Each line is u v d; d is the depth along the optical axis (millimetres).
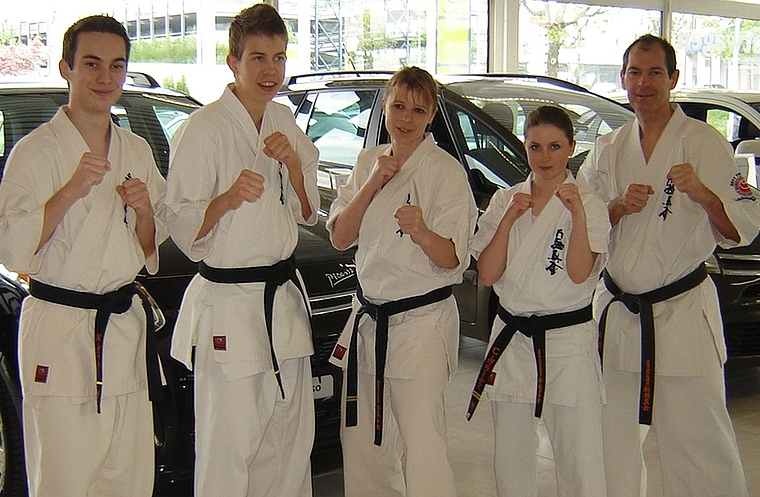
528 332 2752
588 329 2738
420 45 8844
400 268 2766
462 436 4012
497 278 2793
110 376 2457
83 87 2385
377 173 2723
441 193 2762
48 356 2396
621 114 4965
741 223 2830
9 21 6465
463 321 4492
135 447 2572
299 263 3338
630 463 3000
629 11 10281
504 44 9273
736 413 4266
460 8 9055
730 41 11453
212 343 2652
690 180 2699
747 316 4191
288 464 2859
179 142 2594
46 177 2357
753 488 3416
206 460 2686
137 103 4086
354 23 8289
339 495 3430
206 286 2689
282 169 2703
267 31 2566
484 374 2818
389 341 2797
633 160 2928
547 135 2678
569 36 9789
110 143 2484
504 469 2861
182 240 2574
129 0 6902
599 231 2691
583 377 2711
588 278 2715
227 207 2523
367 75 5176
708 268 4129
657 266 2861
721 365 2908
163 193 2646
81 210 2406
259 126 2705
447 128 4559
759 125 6402
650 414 2828
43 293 2426
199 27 7312
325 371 3215
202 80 7395
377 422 2797
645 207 2891
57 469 2422
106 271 2439
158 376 2576
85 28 2367
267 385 2727
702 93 6910
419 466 2758
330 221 2898
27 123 3734
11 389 3025
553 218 2715
